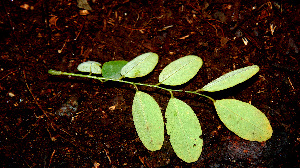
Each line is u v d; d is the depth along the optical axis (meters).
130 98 0.38
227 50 0.39
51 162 0.37
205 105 0.38
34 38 0.39
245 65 0.39
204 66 0.39
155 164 0.37
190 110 0.34
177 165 0.37
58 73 0.35
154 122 0.34
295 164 0.37
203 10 0.40
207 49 0.39
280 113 0.38
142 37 0.40
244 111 0.34
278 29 0.40
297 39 0.40
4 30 0.39
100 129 0.37
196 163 0.37
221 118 0.34
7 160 0.37
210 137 0.37
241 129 0.34
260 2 0.40
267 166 0.37
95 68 0.36
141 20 0.40
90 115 0.38
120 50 0.39
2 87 0.38
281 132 0.37
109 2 0.41
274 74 0.39
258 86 0.39
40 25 0.39
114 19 0.40
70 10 0.40
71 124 0.38
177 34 0.40
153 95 0.38
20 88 0.38
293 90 0.39
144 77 0.39
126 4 0.41
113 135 0.37
